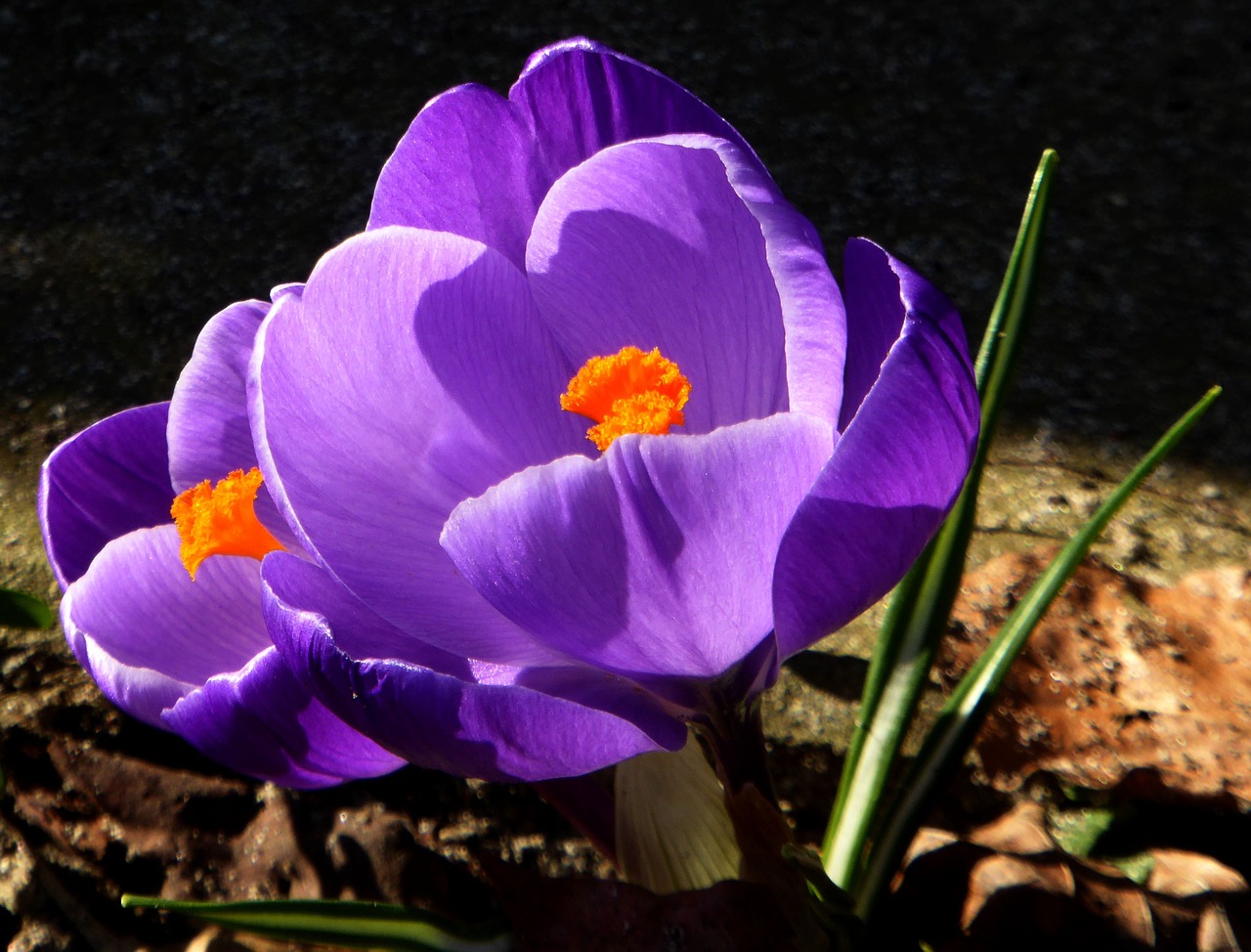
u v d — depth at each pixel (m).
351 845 0.40
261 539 0.38
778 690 0.43
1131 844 0.41
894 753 0.39
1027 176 0.56
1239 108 0.59
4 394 0.47
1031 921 0.39
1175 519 0.45
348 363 0.37
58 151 0.58
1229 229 0.53
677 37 0.64
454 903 0.40
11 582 0.44
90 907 0.40
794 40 0.64
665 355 0.38
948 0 0.67
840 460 0.36
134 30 0.65
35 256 0.52
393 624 0.37
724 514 0.36
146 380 0.47
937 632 0.39
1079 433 0.47
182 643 0.39
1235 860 0.41
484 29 0.64
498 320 0.38
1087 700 0.42
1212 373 0.48
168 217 0.54
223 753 0.38
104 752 0.41
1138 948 0.39
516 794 0.41
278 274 0.51
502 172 0.39
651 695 0.37
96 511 0.40
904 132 0.58
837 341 0.37
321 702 0.37
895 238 0.53
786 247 0.37
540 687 0.37
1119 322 0.49
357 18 0.66
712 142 0.37
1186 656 0.42
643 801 0.38
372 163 0.57
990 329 0.40
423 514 0.38
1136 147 0.57
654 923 0.38
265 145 0.58
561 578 0.36
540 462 0.38
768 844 0.37
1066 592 0.43
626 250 0.38
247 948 0.40
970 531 0.39
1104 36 0.64
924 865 0.40
